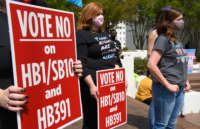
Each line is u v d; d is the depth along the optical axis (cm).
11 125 130
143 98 519
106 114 213
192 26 1872
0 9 126
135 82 583
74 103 157
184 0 1648
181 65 228
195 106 488
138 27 2217
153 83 237
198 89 866
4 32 124
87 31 221
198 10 1633
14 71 112
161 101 230
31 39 122
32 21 123
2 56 122
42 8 130
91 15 223
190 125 383
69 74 153
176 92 228
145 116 406
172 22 221
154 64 219
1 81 126
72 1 401
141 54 1044
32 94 121
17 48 114
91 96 224
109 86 216
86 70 208
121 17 1103
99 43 222
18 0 137
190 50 1065
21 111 115
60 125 142
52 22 138
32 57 122
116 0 1048
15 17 113
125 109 238
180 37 2102
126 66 559
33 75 122
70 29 154
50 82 134
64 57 148
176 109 247
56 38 141
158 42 220
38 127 125
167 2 1570
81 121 373
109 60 234
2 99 110
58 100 141
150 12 1628
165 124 238
